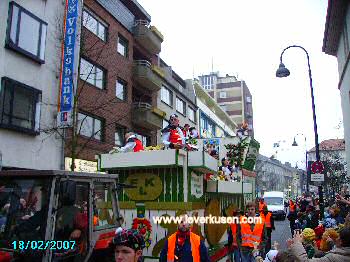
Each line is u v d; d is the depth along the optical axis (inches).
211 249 312.2
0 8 559.2
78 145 638.5
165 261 197.2
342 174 1235.2
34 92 603.2
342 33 878.4
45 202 170.9
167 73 1291.8
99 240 205.9
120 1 993.5
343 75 890.7
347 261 163.6
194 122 1565.0
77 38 638.5
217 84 3275.1
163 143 346.0
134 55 1135.0
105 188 223.6
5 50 561.3
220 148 527.2
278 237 739.4
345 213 434.9
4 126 541.6
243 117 3157.0
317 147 609.6
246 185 453.7
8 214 175.2
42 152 613.3
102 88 876.0
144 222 284.5
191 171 294.2
